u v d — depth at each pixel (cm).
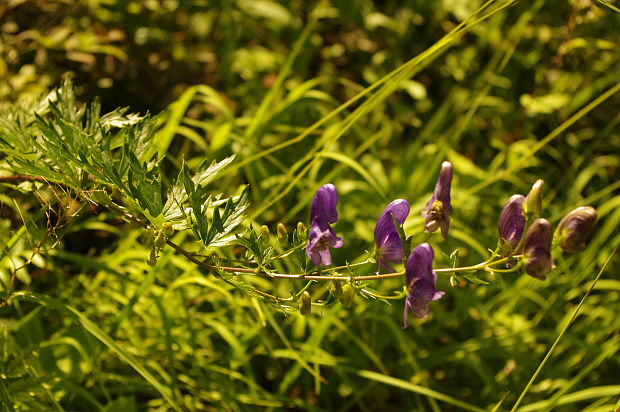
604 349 89
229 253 80
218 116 109
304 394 90
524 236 62
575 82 118
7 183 73
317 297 88
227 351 87
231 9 119
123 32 106
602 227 107
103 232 94
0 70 89
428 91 125
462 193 96
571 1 97
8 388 73
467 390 92
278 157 105
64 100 68
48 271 87
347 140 112
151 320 87
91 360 80
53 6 101
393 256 65
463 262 97
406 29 127
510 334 91
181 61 111
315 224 64
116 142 68
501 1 121
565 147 122
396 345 92
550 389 91
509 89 126
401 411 90
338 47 124
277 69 120
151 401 83
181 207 64
